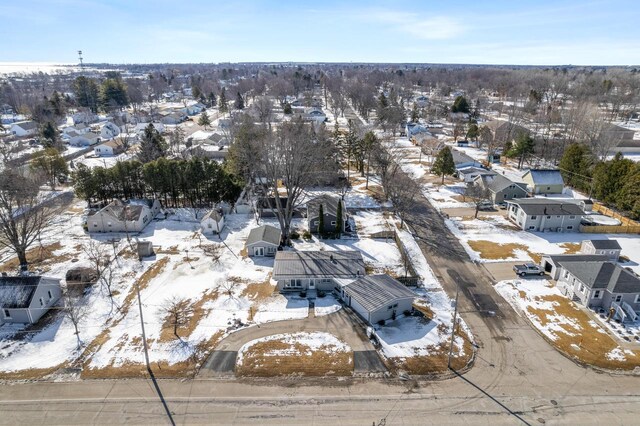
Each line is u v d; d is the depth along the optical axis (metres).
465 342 31.81
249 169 61.31
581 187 68.06
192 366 29.06
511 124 98.62
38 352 30.48
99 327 33.38
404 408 25.66
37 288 34.50
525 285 39.81
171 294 37.91
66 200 62.91
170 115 135.38
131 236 50.69
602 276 36.00
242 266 43.25
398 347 31.14
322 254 41.38
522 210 53.09
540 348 31.20
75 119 129.25
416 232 52.16
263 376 28.20
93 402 26.02
